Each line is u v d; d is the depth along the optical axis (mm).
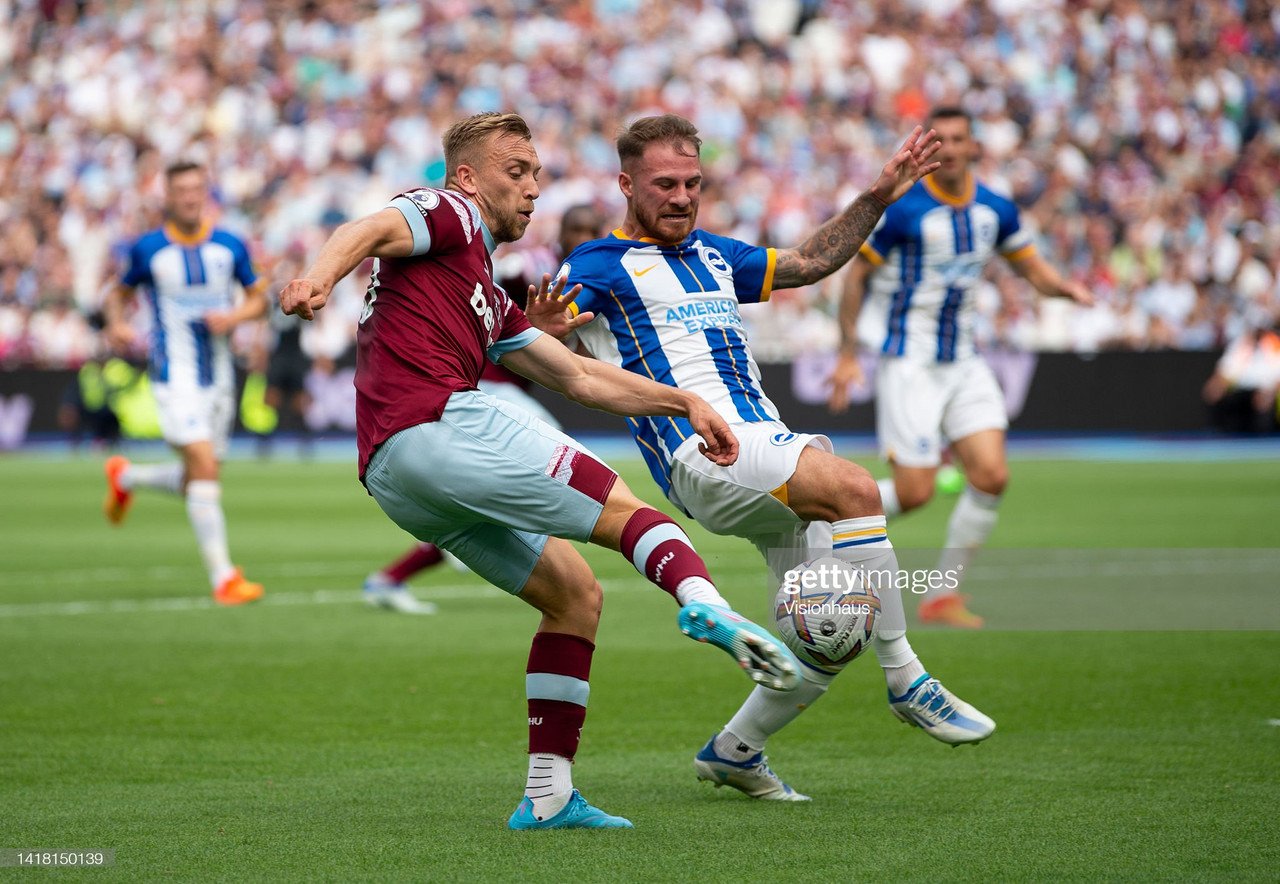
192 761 18188
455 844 14219
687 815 15477
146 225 96250
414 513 14500
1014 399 80188
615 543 14109
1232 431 79750
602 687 22984
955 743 16172
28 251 97125
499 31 102625
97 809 15719
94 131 102812
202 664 25125
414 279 14375
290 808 15773
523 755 18578
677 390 15086
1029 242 30328
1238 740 18875
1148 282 88875
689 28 102500
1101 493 56125
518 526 14234
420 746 19109
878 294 30125
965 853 13781
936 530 45969
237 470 74062
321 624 29719
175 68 104250
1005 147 95438
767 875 13055
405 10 104812
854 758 18266
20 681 23547
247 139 100812
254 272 35125
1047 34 101062
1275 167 95500
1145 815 15180
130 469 35719
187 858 13695
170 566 39406
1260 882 12773
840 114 98875
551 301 16016
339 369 84562
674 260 17156
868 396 79812
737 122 97250
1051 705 21266
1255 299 85812
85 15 108750
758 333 84125
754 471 15930
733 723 16141
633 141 16938
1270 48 102812
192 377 34219
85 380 84188
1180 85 99938
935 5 103062
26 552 42531
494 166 14828
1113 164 95625
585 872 13188
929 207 29188
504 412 14258
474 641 27625
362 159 98750
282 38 104750
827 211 93875
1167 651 25859
